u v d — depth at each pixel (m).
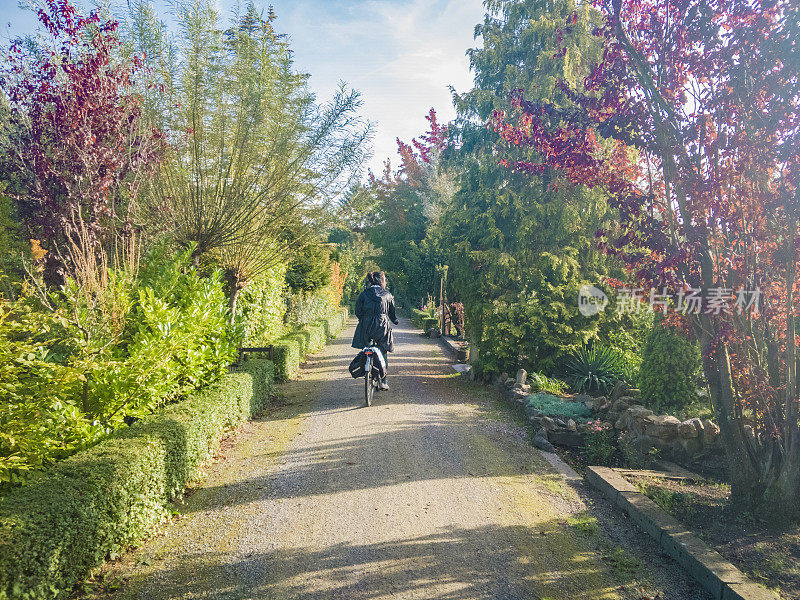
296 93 8.30
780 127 4.03
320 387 9.89
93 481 3.30
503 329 9.60
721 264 4.48
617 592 3.30
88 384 4.66
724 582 3.14
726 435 4.40
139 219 6.66
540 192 10.11
